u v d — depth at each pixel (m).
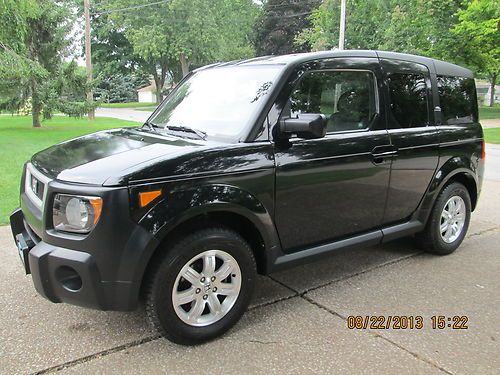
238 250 3.00
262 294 3.65
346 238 3.72
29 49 17.92
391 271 4.15
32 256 2.68
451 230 4.61
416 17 25.25
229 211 2.91
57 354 2.79
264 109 3.13
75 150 3.21
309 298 3.59
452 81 4.52
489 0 18.14
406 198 4.05
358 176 3.59
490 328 3.16
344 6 22.28
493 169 10.05
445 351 2.88
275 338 3.01
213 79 3.82
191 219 2.89
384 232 3.96
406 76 4.05
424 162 4.11
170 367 2.68
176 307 2.81
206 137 3.22
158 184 2.63
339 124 3.55
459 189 4.55
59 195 2.63
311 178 3.29
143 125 4.04
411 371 2.66
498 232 5.39
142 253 2.58
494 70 29.34
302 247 3.47
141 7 39.25
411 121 4.04
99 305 2.62
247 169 2.96
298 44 43.19
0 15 13.13
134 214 2.57
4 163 9.36
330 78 3.50
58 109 18.48
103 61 49.19
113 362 2.72
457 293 3.70
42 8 17.94
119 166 2.67
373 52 3.84
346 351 2.86
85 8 25.92
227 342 2.96
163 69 50.56
